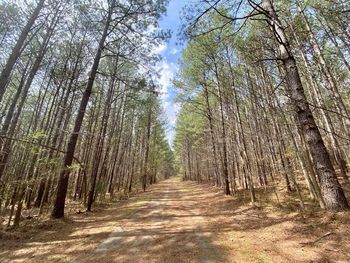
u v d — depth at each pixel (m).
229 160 19.75
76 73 15.95
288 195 11.24
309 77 13.02
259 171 16.06
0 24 11.62
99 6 11.89
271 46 9.84
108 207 14.05
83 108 11.27
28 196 14.11
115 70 14.98
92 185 12.87
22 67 15.45
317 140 6.29
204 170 42.44
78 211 11.82
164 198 18.33
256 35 10.12
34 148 8.65
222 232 7.20
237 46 10.45
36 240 6.97
